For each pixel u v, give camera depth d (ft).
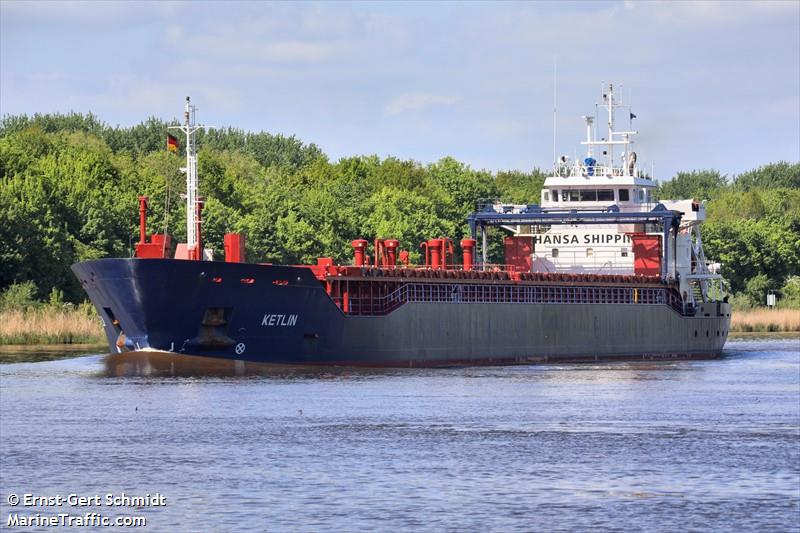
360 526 447.01
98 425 641.81
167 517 460.14
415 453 572.51
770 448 590.55
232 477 520.83
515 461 555.28
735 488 506.07
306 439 604.90
